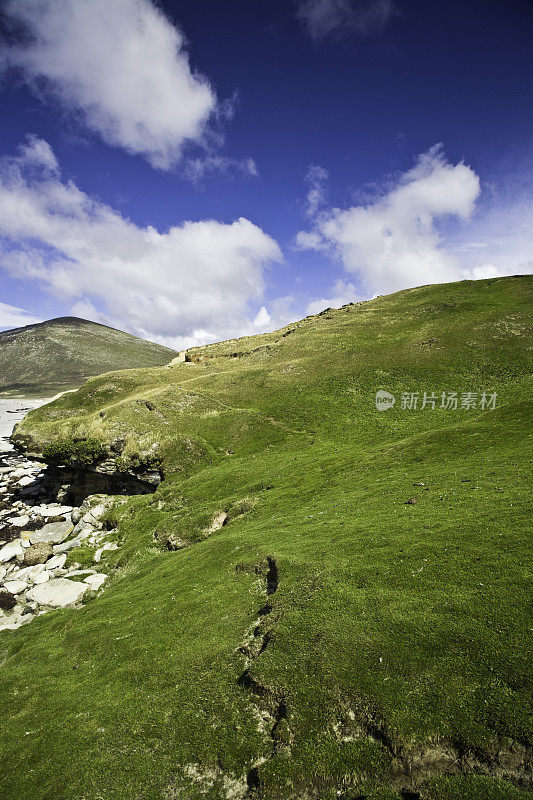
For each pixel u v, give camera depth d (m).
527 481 25.98
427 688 13.11
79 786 14.07
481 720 11.77
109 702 17.97
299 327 128.88
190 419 73.00
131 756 14.69
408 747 11.80
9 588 38.50
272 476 46.50
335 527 27.30
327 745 12.70
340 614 17.38
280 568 23.05
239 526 35.56
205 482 50.69
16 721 18.59
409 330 93.69
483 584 16.75
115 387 100.81
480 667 13.21
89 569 40.28
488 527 20.91
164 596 27.30
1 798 14.40
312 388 76.38
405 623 15.79
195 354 134.25
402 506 27.86
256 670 15.88
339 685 14.12
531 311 85.31
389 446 44.81
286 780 12.21
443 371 70.88
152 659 20.30
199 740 14.45
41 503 69.94
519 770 10.66
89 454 62.91
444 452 37.34
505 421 39.66
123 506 51.06
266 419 68.69
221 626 20.73
